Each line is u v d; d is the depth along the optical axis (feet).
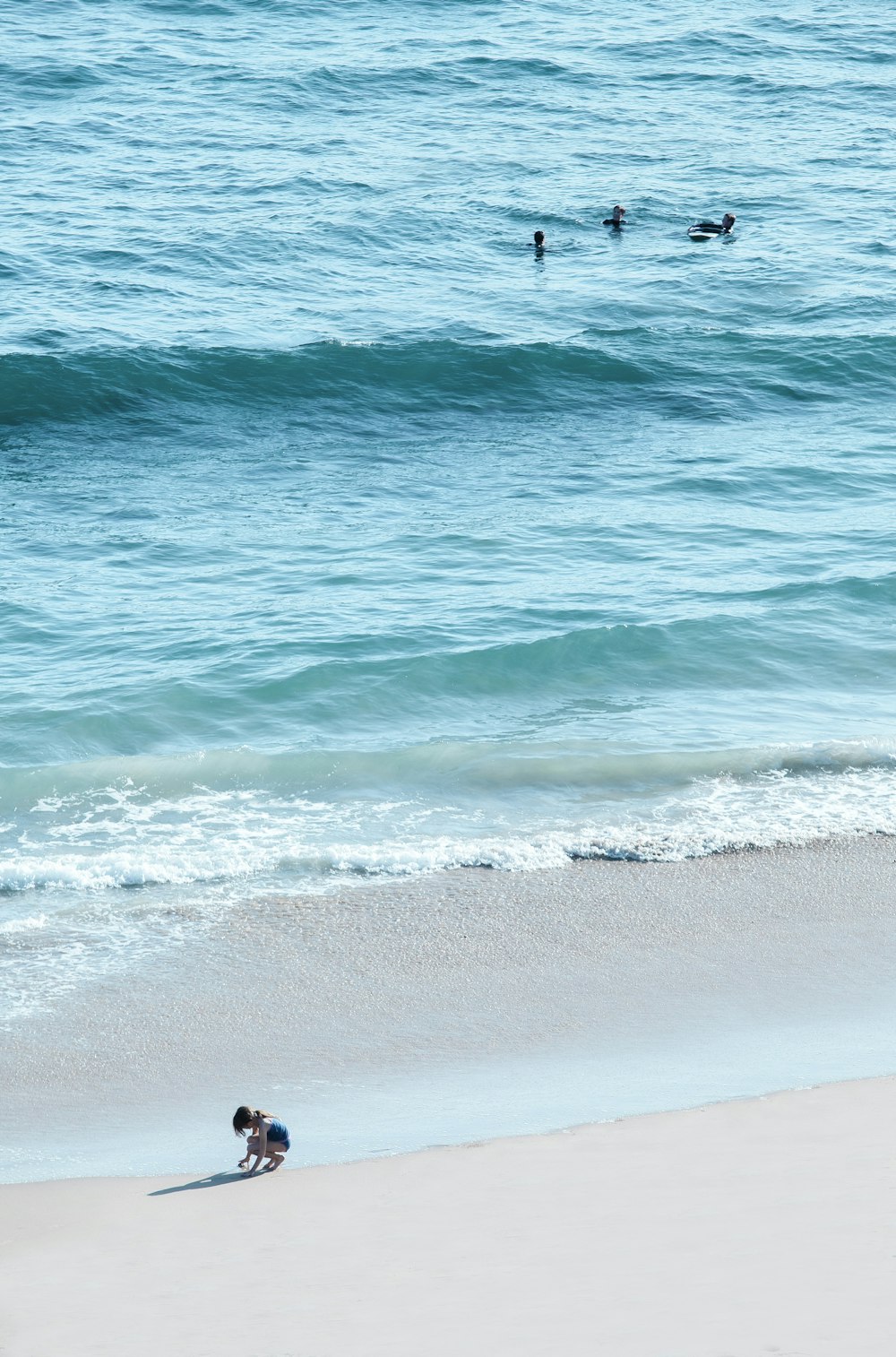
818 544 371.76
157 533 372.79
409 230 616.80
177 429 450.71
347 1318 114.83
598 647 311.06
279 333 510.99
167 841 237.86
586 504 398.83
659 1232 127.85
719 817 246.88
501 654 305.53
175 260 568.00
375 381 483.92
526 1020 189.67
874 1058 174.81
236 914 216.74
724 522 386.73
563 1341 106.22
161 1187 148.87
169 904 219.20
